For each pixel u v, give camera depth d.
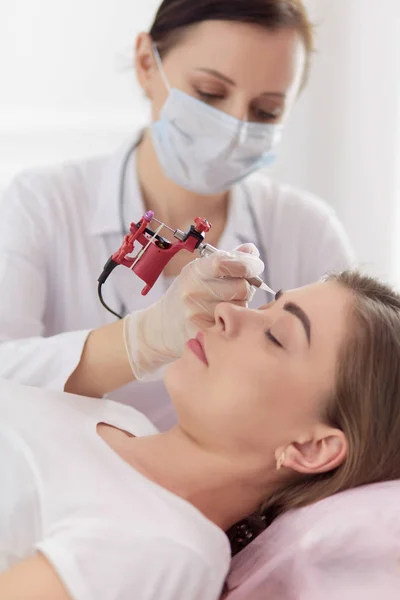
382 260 2.50
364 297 1.30
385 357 1.25
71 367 1.42
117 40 2.46
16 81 2.42
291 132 2.63
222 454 1.26
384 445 1.24
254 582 1.19
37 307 1.61
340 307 1.28
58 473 1.18
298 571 1.17
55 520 1.11
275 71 1.48
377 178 2.46
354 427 1.24
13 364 1.44
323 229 1.82
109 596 1.03
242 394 1.23
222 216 1.75
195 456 1.27
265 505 1.31
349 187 2.54
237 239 1.73
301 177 2.65
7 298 1.55
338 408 1.24
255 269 1.29
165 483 1.26
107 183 1.70
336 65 2.49
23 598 1.00
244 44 1.45
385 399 1.24
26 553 1.15
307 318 1.26
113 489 1.17
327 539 1.16
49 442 1.24
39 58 2.42
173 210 1.71
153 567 1.07
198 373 1.26
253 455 1.26
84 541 1.05
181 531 1.13
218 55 1.47
